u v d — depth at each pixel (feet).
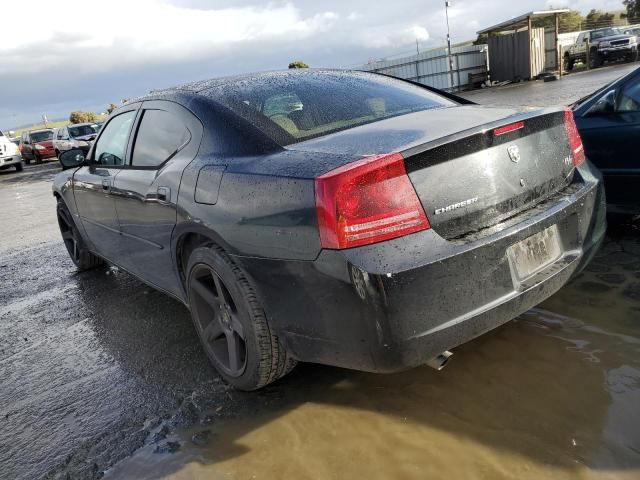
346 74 10.92
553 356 8.45
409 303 6.26
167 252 9.82
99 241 13.82
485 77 84.12
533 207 7.52
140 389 9.42
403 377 8.55
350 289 6.33
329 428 7.65
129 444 7.96
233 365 8.63
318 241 6.48
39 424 8.91
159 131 10.21
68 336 12.32
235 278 7.86
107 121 12.92
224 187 7.84
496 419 7.30
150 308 13.10
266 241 7.11
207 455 7.47
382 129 7.81
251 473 7.04
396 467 6.76
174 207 8.91
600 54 77.10
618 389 7.48
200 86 10.13
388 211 6.29
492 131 6.95
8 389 10.31
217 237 7.93
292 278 6.93
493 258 6.70
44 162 79.77
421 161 6.48
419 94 10.28
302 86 9.71
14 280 17.67
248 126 8.39
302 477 6.84
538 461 6.49
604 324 9.09
